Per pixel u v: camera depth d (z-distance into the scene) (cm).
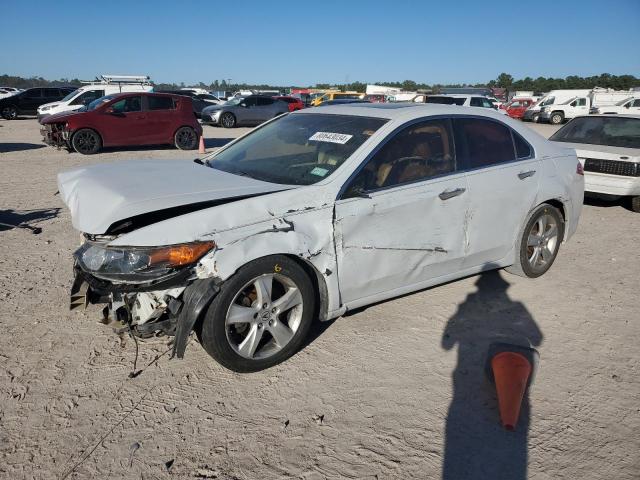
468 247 412
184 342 291
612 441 275
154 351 351
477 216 411
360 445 269
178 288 296
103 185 343
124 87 2317
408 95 3312
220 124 2439
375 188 358
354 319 403
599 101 3369
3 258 520
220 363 316
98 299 359
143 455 260
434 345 368
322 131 403
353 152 361
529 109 3519
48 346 353
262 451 264
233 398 304
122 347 355
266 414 291
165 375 325
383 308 422
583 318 412
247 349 319
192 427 280
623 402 307
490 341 375
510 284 475
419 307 425
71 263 509
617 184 728
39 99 2861
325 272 336
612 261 545
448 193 387
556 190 466
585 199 872
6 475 245
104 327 380
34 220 666
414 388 318
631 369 341
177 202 309
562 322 405
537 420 291
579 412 298
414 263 381
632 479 249
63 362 335
